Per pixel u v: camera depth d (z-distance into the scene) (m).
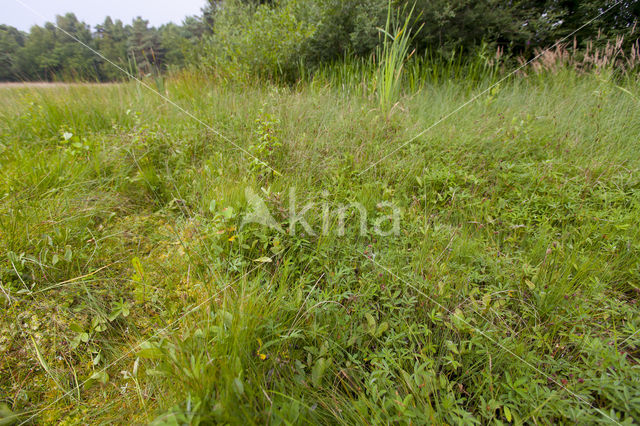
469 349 1.29
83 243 2.00
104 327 1.51
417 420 1.05
